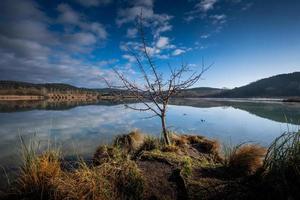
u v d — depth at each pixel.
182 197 3.40
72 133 11.99
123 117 19.28
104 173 3.83
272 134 11.52
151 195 3.46
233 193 3.31
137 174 3.73
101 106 35.97
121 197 3.42
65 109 29.25
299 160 3.28
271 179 3.26
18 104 41.44
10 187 3.68
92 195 3.32
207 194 3.35
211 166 4.26
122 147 6.66
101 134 11.62
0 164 6.87
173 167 4.19
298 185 3.11
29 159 3.88
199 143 7.03
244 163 3.90
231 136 11.05
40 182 3.46
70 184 3.39
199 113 22.72
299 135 3.57
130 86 5.98
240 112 24.11
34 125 14.89
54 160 3.98
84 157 7.48
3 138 10.74
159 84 6.11
